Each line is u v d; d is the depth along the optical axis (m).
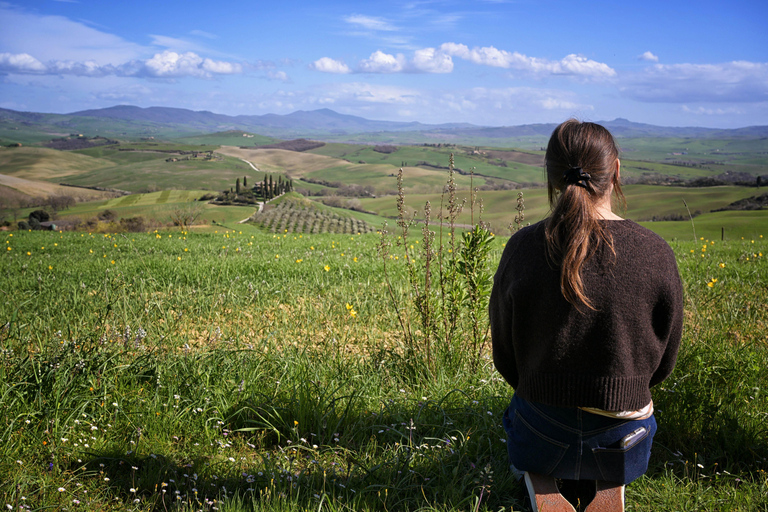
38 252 12.66
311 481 2.50
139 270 8.81
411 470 2.60
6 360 3.59
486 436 2.95
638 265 1.72
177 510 2.21
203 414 3.13
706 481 2.54
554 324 1.78
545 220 1.91
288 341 4.84
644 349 1.77
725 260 9.06
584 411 1.86
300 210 118.12
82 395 3.19
